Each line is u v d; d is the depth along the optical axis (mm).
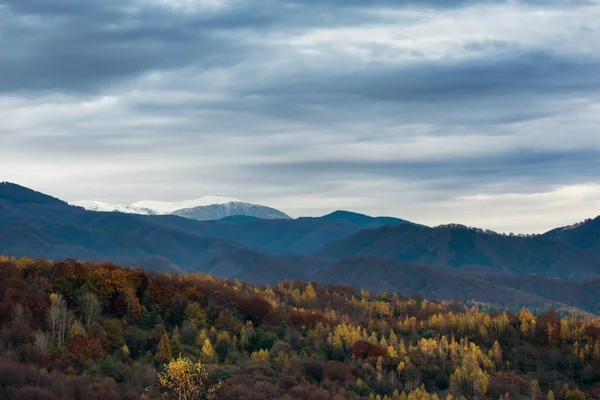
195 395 191250
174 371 190250
